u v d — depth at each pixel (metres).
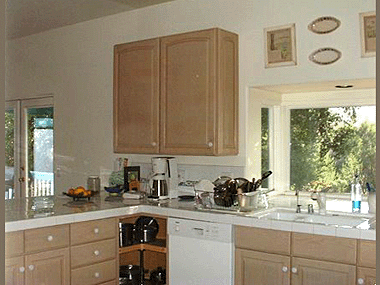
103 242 3.27
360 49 3.04
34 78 5.02
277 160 3.85
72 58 4.68
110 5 4.01
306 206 3.43
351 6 3.07
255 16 3.47
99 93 4.45
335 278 2.65
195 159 3.80
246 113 3.52
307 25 3.25
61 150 4.79
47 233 2.94
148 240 3.52
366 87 3.42
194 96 3.39
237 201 3.14
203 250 3.11
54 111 4.85
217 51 3.30
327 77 3.17
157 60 3.58
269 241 2.87
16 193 5.20
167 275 3.30
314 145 3.71
